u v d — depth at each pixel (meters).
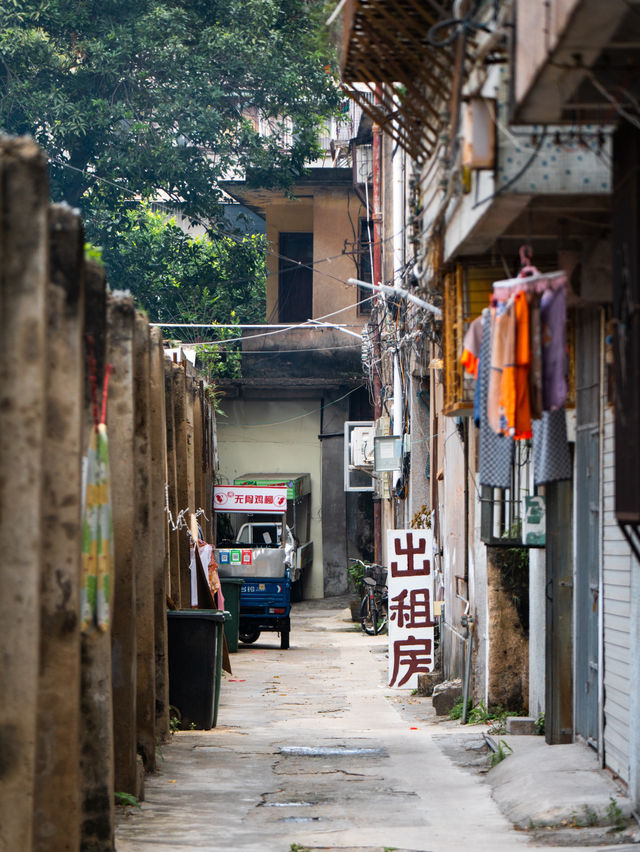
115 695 10.11
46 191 6.42
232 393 41.03
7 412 6.27
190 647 15.50
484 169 8.24
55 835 7.19
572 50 6.16
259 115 37.91
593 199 8.40
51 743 7.20
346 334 39.66
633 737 9.41
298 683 21.48
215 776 11.83
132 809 9.93
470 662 16.86
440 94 10.06
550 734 12.41
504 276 10.60
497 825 9.51
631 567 9.56
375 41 10.12
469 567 17.86
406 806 10.34
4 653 6.24
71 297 7.18
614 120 7.10
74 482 7.21
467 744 13.95
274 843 8.74
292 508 39.22
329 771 12.21
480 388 9.20
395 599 20.48
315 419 41.88
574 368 11.76
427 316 17.52
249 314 40.78
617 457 7.15
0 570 6.25
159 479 13.61
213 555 24.86
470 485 17.95
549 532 12.48
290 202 40.25
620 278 7.02
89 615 7.72
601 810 9.34
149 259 36.78
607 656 10.51
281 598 28.22
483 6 8.44
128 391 10.03
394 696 19.59
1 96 29.38
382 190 31.03
